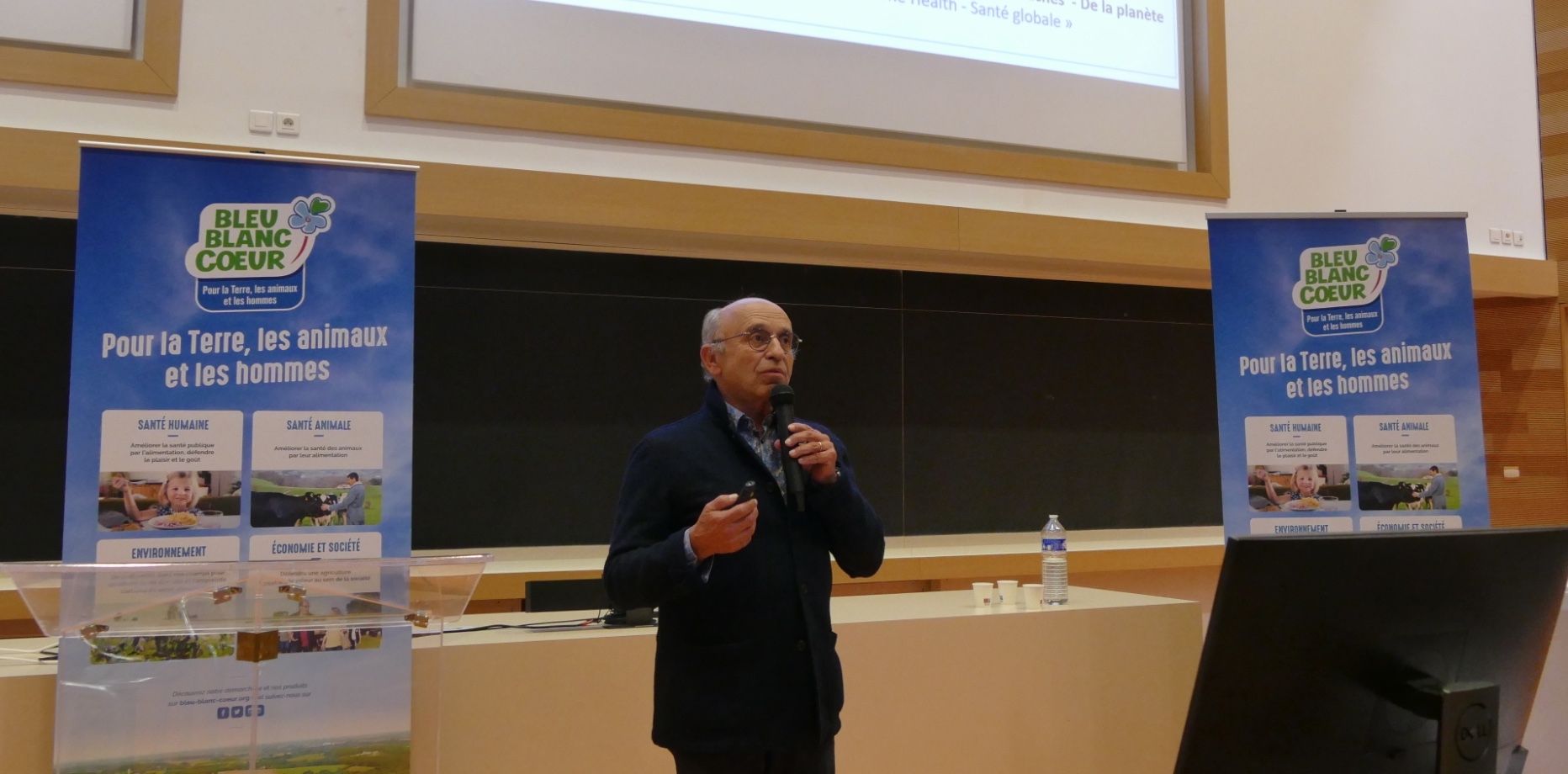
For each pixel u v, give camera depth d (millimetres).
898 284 5332
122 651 1323
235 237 1801
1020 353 5555
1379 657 1031
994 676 2264
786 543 1646
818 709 1567
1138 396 5793
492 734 1948
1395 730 1046
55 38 3613
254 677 1358
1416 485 2742
